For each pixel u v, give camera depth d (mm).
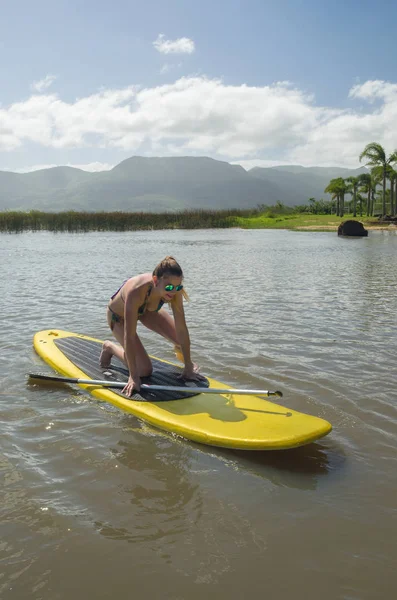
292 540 2592
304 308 8500
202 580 2303
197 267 15172
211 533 2645
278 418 3850
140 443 3680
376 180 56625
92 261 17016
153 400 4254
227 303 8945
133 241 29312
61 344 5812
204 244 26531
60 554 2469
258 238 32438
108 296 9617
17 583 2273
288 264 16062
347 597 2205
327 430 3621
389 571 2371
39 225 41500
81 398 4512
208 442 3619
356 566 2402
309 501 2961
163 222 47188
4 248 23266
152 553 2482
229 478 3225
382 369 5266
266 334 6676
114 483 3131
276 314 7984
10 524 2701
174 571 2359
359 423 4000
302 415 3895
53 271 13922
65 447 3594
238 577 2324
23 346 6031
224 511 2848
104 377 4805
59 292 10086
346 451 3578
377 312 8164
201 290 10477
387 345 6172
